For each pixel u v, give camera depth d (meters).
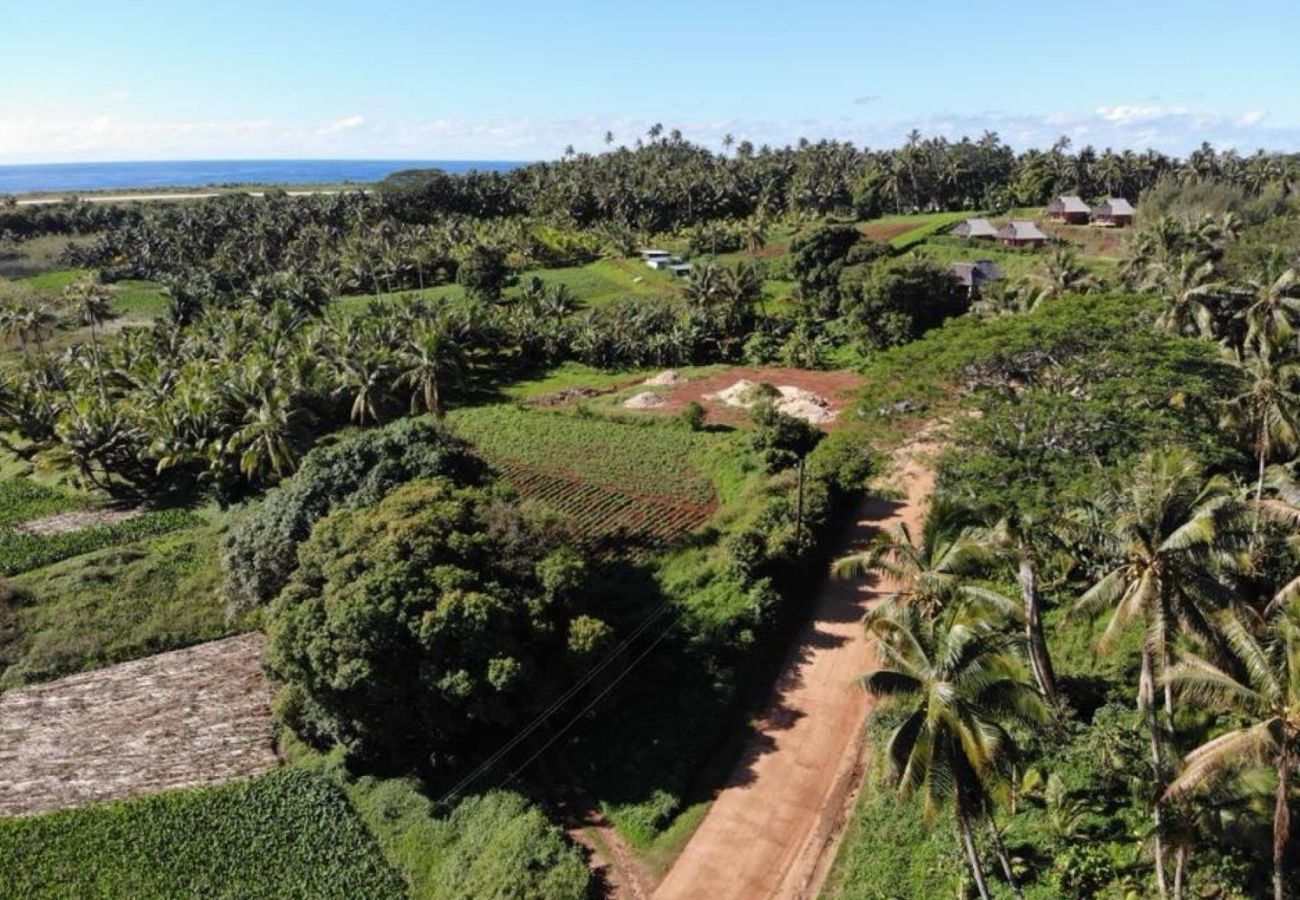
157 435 70.50
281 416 69.00
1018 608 30.28
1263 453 43.75
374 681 37.31
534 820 35.38
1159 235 84.25
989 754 23.86
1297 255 77.12
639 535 54.25
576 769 38.91
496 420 76.00
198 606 54.16
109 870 35.34
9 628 52.09
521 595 40.97
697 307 99.94
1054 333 43.34
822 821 35.09
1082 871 29.84
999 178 171.62
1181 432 38.84
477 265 121.25
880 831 33.44
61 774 41.09
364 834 37.16
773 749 38.84
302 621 39.00
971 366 44.09
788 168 173.00
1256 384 43.56
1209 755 23.70
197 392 74.19
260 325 97.50
